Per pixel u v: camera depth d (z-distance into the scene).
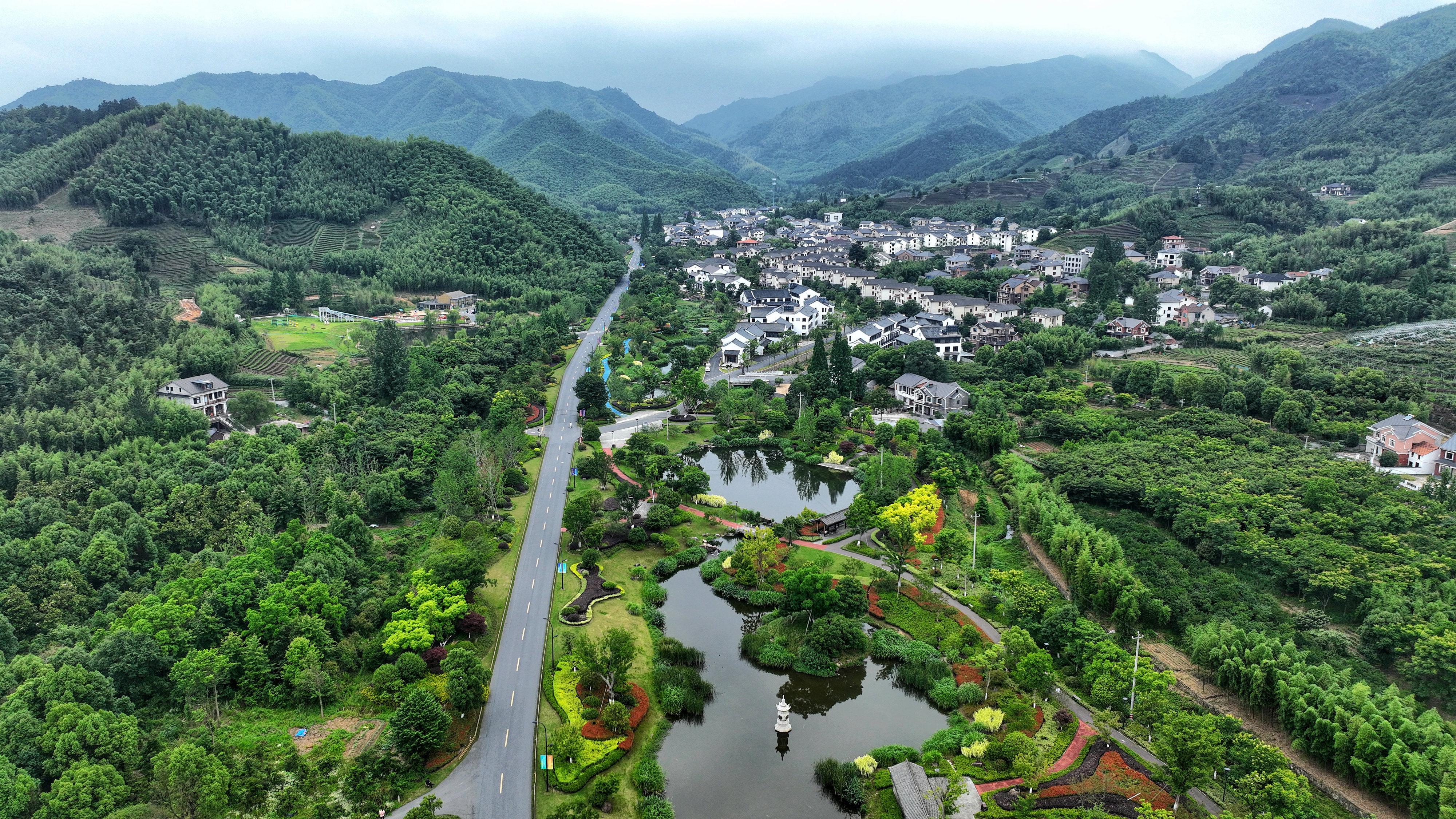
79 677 97.81
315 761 98.06
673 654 123.62
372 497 163.75
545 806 93.00
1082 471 174.50
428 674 115.00
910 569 149.38
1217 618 124.25
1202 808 91.25
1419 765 88.62
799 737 108.56
